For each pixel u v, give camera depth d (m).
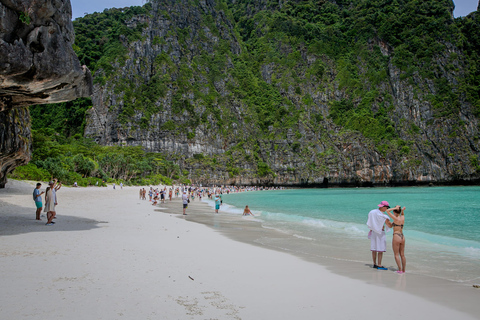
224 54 197.25
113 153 108.44
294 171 160.88
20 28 10.42
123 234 14.11
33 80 11.12
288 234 17.22
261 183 158.75
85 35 169.38
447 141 154.50
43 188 43.59
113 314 5.63
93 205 30.62
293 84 193.38
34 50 10.84
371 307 6.59
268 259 10.86
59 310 5.68
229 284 7.81
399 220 9.69
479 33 183.00
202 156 150.12
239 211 32.44
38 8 10.59
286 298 6.99
